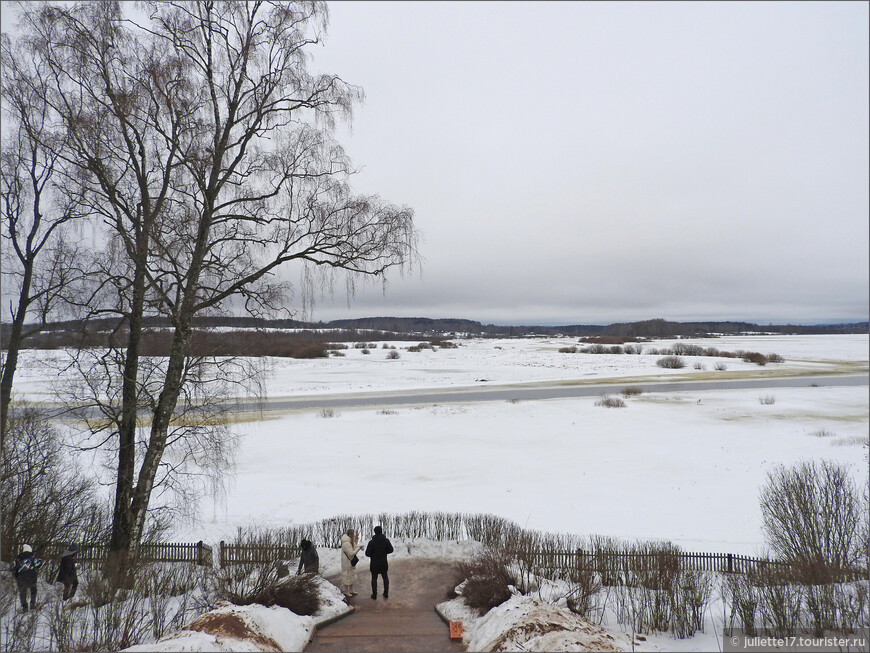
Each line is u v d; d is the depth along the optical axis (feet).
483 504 64.90
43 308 41.78
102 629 29.71
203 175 41.11
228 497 68.33
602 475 78.48
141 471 41.01
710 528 56.13
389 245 44.55
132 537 39.81
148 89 39.06
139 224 39.83
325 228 43.91
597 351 377.91
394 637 29.86
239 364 44.11
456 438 105.29
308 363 301.22
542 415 130.52
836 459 86.38
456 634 29.60
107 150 39.88
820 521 37.88
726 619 30.25
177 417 45.65
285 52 43.21
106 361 40.16
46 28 38.55
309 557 39.93
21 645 28.09
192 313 42.01
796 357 311.47
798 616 28.91
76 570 39.01
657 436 106.63
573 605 31.12
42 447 46.78
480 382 205.05
